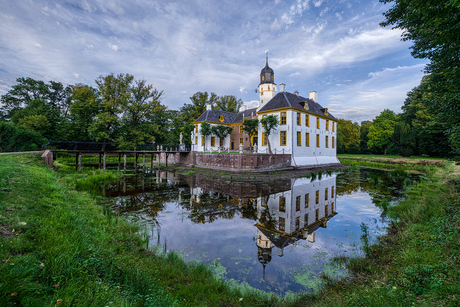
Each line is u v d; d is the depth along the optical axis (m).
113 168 26.75
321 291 4.22
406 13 7.05
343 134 56.69
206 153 25.20
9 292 2.26
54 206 5.92
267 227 7.96
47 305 2.30
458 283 3.14
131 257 4.87
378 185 16.28
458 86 6.50
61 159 31.67
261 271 5.04
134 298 3.06
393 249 5.54
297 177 20.27
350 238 6.95
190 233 7.24
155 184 16.58
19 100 38.12
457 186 10.49
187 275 4.61
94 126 29.88
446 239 4.85
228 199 12.10
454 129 7.84
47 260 3.12
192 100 45.19
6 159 11.21
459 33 5.37
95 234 5.39
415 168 25.73
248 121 26.72
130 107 32.56
